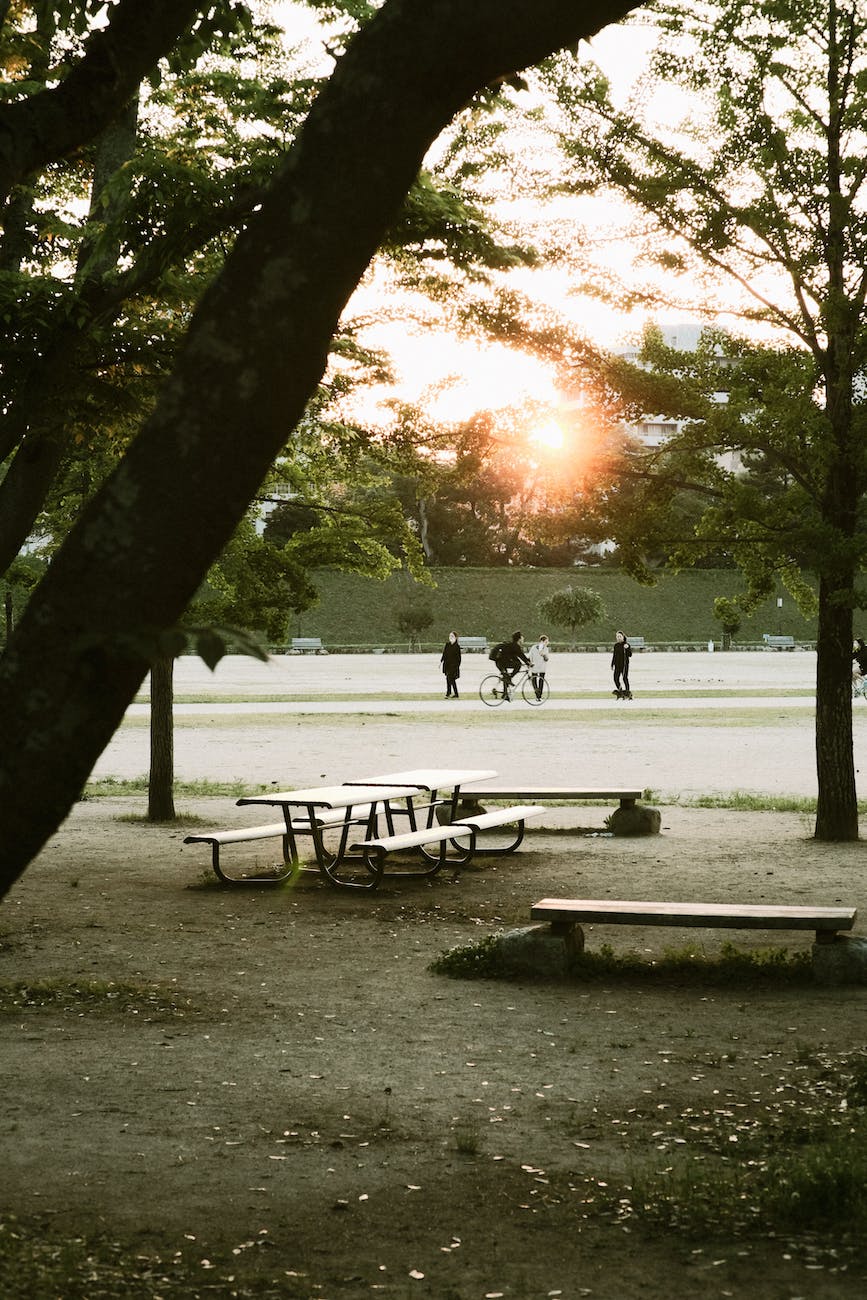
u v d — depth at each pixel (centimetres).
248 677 5506
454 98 254
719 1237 417
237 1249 407
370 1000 758
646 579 1532
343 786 1255
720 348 1641
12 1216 433
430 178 843
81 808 1752
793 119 1386
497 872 1241
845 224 1348
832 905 1038
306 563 1541
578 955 845
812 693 4128
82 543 244
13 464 907
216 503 246
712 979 808
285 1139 519
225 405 244
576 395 1434
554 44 255
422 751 2402
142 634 230
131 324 875
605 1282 382
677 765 2189
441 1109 558
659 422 1548
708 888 1127
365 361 1106
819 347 1423
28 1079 600
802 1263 396
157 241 764
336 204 246
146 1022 705
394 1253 405
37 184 991
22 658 244
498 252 862
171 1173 480
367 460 1492
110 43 357
